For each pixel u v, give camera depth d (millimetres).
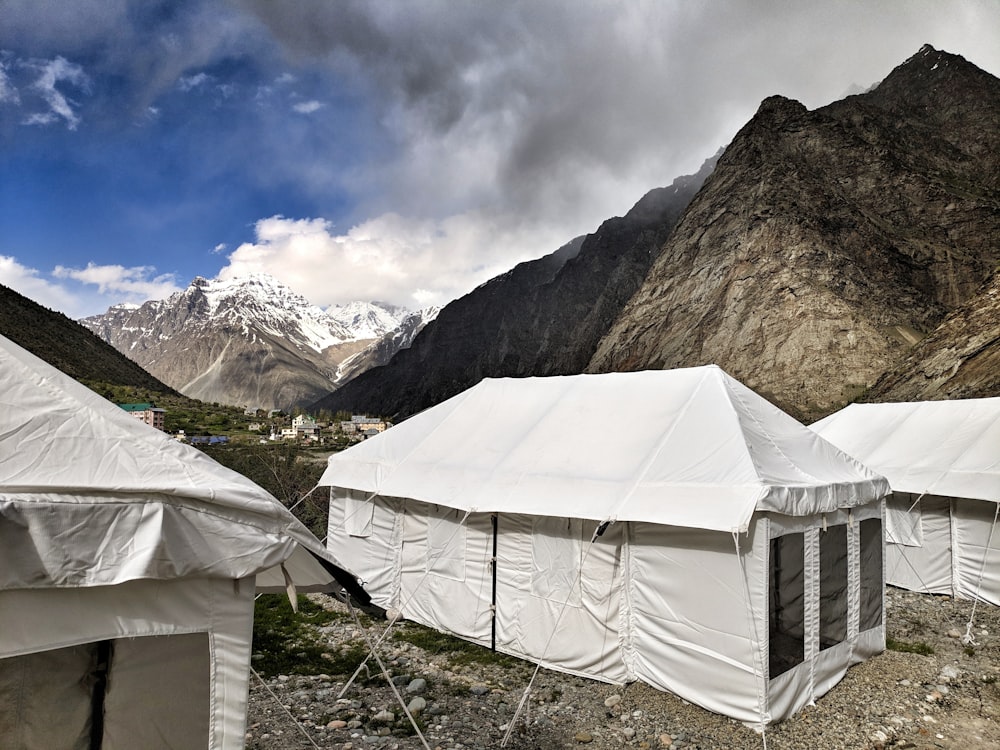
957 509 12305
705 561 7047
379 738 6098
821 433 16578
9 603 3045
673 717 6711
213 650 3846
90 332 143875
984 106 137875
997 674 8188
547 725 6520
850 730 6508
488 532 9391
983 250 94188
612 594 7824
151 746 3717
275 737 6027
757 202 108250
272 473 33344
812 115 125312
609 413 9523
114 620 3410
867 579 8570
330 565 4539
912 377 48062
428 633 9773
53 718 3479
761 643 6500
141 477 3518
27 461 3227
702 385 9039
